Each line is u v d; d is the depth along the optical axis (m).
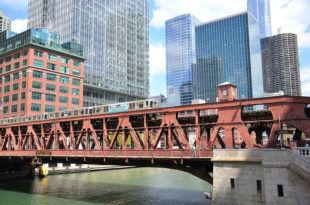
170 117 34.97
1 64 95.94
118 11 149.50
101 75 131.62
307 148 25.70
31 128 51.69
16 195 43.78
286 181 24.34
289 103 28.58
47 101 88.12
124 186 52.19
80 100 98.19
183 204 36.75
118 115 39.81
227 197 27.17
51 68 90.88
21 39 90.44
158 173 75.50
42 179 61.88
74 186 52.28
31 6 144.75
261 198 25.31
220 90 38.00
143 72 158.38
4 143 58.00
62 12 130.62
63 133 46.53
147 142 36.47
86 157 39.38
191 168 33.31
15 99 87.56
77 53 100.25
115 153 36.16
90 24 132.50
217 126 31.73
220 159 27.88
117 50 144.00
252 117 34.38
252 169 26.23
